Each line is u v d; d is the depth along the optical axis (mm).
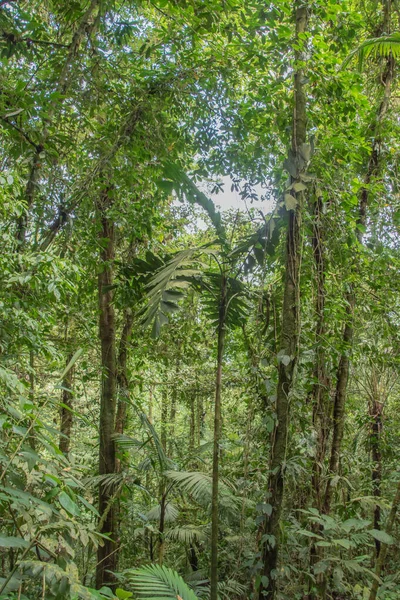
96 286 4594
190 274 2432
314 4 3137
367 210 4273
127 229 4207
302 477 3189
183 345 5824
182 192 2988
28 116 2881
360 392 5199
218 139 4188
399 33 3191
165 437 6832
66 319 4270
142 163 4039
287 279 2830
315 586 3049
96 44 3791
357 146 3721
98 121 4648
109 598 1305
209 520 4652
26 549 1206
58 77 3490
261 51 3488
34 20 3182
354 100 3502
